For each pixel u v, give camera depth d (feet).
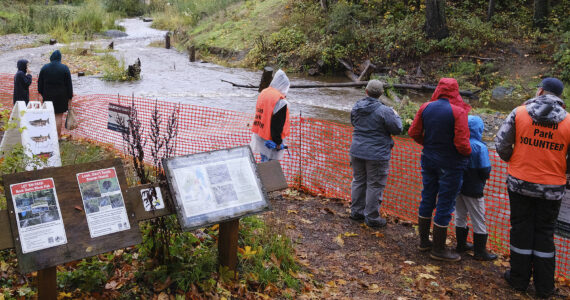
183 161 10.84
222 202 10.91
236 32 77.30
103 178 9.96
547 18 62.13
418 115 15.03
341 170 24.43
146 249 11.78
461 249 16.08
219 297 11.14
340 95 49.62
